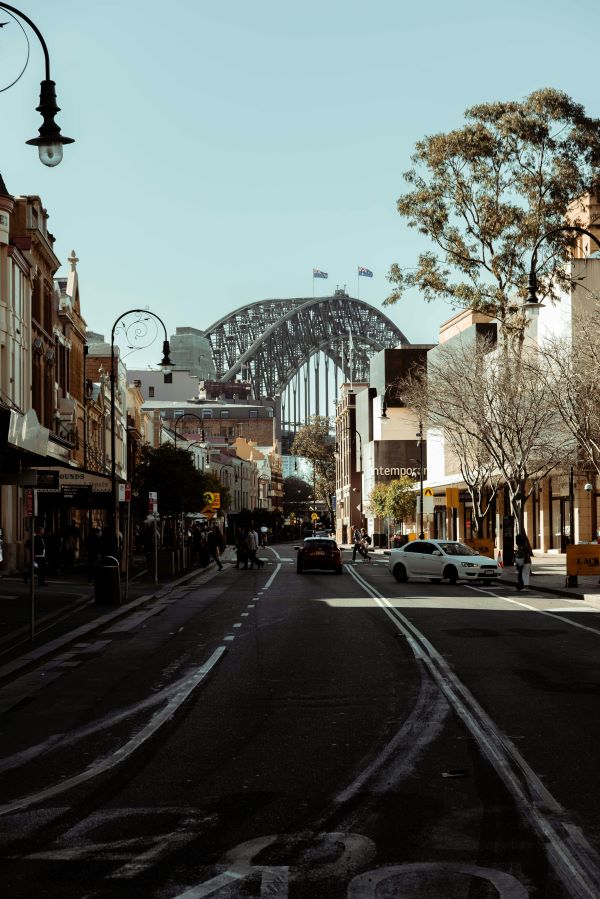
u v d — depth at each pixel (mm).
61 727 11586
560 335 55688
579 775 8906
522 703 12570
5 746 10625
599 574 35625
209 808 8000
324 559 50000
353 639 19922
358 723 11430
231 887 6188
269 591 36312
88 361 82688
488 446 47312
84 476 39219
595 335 36938
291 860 6668
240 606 29344
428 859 6641
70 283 63281
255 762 9609
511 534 51938
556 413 45281
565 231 48375
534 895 5957
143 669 16312
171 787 8719
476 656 17188
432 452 91438
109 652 18688
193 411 189625
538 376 43938
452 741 10383
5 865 6660
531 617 24703
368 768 9273
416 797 8219
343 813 7777
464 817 7602
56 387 55344
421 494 72312
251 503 183875
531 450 48750
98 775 9234
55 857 6812
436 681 14430
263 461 199000
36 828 7516
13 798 8445
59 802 8281
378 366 120500
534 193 48469
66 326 59281
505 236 49000
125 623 24562
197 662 16984
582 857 6633
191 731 11164
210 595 34531
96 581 29109
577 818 7551
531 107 48531
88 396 66688
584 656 17156
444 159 48969
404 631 21281
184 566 52844
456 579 40375
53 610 26531
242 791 8523
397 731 10938
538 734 10688
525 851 6773
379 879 6262
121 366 83500
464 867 6473
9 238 42531
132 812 7918
